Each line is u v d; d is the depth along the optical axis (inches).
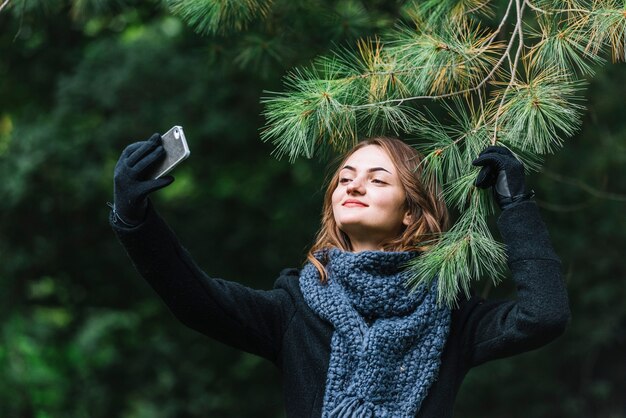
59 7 183.6
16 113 307.9
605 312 302.5
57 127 285.4
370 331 94.8
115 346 328.8
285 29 154.8
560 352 307.4
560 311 91.7
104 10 187.3
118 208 90.5
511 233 93.7
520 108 98.3
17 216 305.4
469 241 96.6
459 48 103.7
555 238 284.0
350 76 108.2
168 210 325.4
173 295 93.8
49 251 312.0
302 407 96.7
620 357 307.1
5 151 287.0
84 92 278.7
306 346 98.0
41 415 314.2
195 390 331.0
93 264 320.8
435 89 107.3
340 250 99.7
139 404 324.5
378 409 93.2
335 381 94.6
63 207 305.3
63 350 323.3
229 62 173.6
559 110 97.2
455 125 106.8
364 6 155.6
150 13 272.7
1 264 306.7
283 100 105.0
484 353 97.7
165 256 92.4
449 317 97.7
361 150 103.9
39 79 293.1
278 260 319.0
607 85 224.8
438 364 96.0
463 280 95.0
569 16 105.0
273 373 335.6
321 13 151.6
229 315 96.5
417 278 97.6
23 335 312.0
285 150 106.7
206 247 321.7
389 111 105.1
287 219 315.6
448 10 118.7
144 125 286.4
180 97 284.0
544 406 309.3
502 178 95.1
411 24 148.2
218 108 286.7
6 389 310.3
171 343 332.5
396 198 101.7
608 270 297.6
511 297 259.8
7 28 258.8
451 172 101.0
